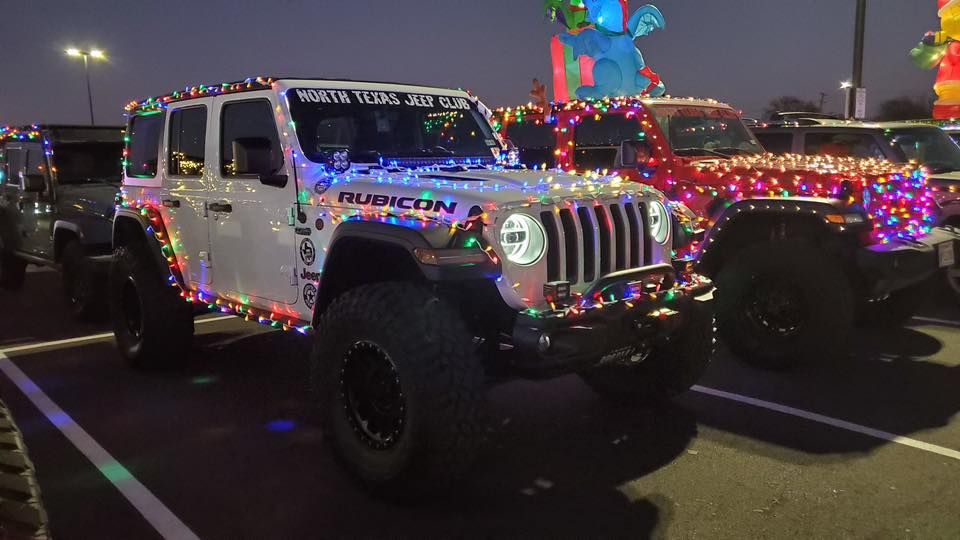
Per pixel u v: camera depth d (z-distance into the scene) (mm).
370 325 3221
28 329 7020
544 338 3088
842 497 3383
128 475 3729
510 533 3117
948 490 3428
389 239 3242
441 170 4172
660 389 4281
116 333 5684
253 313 4367
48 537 1691
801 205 5223
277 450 4027
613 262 3551
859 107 12852
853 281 5277
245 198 4312
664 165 6141
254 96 4301
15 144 8672
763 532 3086
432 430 3064
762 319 5324
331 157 3990
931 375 5172
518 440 4129
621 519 3227
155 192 5230
